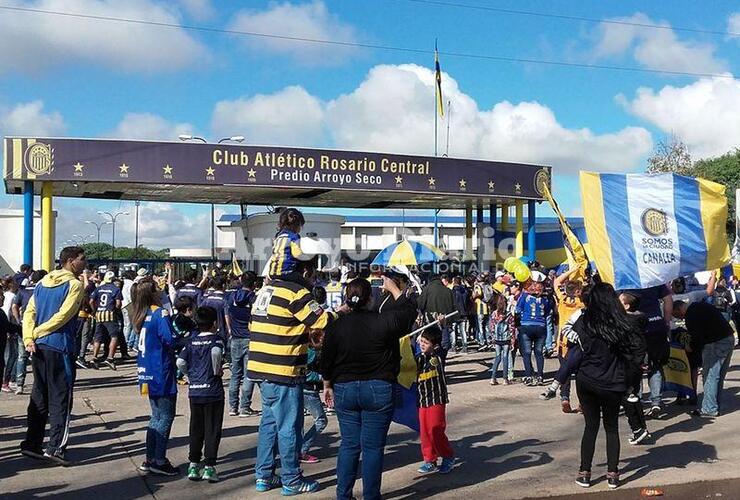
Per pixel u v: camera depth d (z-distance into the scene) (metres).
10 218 32.34
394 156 21.61
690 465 7.29
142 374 6.83
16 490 6.44
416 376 6.93
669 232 9.63
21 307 11.77
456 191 22.45
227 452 7.89
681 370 10.30
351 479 5.86
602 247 9.42
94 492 6.41
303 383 6.45
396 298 7.95
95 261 29.48
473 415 9.93
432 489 6.49
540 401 11.02
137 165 19.17
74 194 22.95
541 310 12.49
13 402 10.87
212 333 6.82
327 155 20.89
